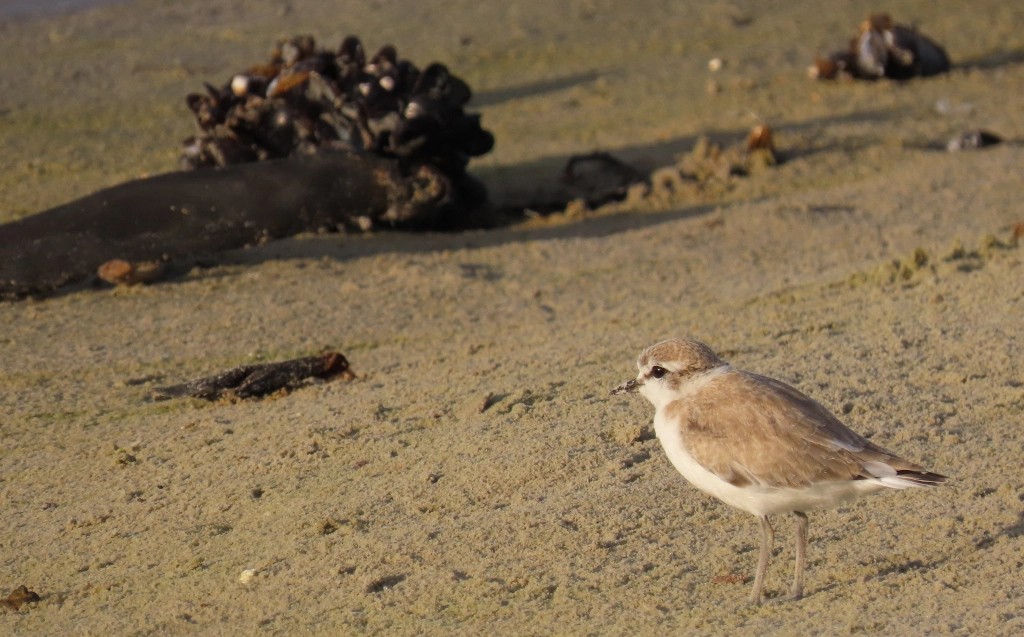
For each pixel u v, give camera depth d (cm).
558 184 2050
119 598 902
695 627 772
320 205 1716
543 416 1111
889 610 763
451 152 1844
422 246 1781
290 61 1862
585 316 1481
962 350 1173
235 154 1831
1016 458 958
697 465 794
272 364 1297
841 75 2523
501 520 934
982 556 826
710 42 2770
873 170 2038
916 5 3019
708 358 827
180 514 1017
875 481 751
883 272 1476
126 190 1631
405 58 2612
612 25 2866
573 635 778
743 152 2066
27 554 982
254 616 850
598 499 949
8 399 1284
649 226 1850
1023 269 1394
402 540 922
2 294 1538
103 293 1571
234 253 1709
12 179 1981
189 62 2569
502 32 2803
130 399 1283
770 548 800
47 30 2755
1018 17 2911
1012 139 2167
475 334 1439
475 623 805
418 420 1139
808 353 1213
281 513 990
